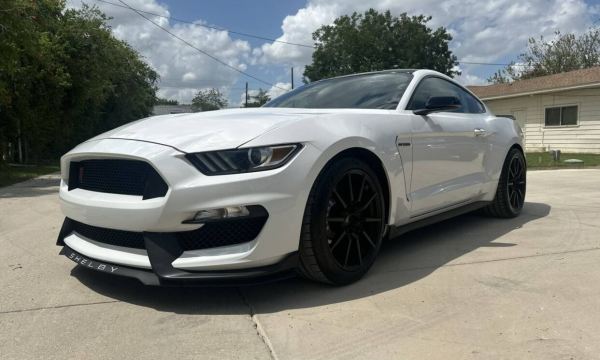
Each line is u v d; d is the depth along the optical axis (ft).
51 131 61.36
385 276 9.27
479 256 10.52
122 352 6.30
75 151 9.02
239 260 7.32
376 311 7.50
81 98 64.85
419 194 10.35
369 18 101.91
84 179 9.05
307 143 7.87
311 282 8.93
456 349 6.19
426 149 10.53
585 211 15.80
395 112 10.21
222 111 9.92
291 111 9.34
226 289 8.60
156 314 7.54
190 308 7.76
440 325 6.93
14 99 49.49
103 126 99.71
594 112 55.11
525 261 10.02
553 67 112.57
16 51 34.50
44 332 6.93
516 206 14.93
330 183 8.09
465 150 12.10
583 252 10.59
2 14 32.68
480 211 15.15
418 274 9.34
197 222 7.31
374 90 11.50
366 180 8.90
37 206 20.16
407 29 100.27
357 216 8.80
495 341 6.39
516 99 64.85
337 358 6.03
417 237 12.55
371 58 100.27
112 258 8.04
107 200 8.06
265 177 7.36
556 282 8.64
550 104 60.03
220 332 6.84
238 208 7.29
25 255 11.32
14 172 43.50
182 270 7.36
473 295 8.10
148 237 7.61
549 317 7.12
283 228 7.52
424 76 11.91
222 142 7.53
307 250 7.94
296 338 6.61
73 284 9.02
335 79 13.12
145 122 9.28
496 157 13.64
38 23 40.57
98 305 7.94
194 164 7.40
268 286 8.75
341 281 8.55
